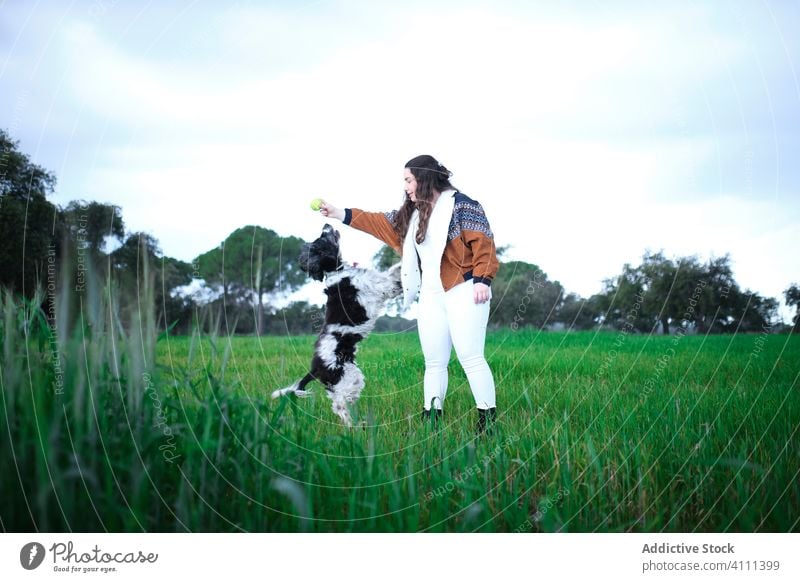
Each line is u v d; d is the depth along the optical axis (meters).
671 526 2.67
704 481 2.89
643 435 3.55
